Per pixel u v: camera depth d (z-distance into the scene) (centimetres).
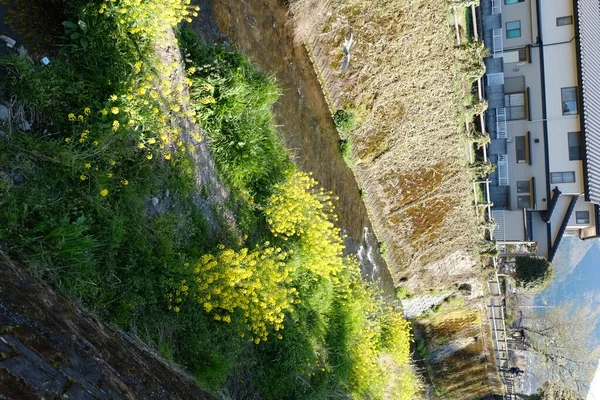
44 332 242
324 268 676
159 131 441
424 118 980
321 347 698
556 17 1266
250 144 601
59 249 326
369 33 886
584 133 1238
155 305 424
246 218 606
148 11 429
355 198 1005
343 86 916
